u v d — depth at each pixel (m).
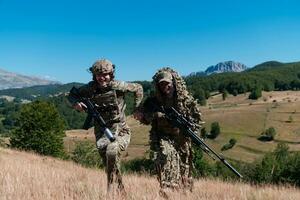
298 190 11.08
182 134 7.72
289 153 73.25
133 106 7.66
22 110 76.50
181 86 7.67
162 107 7.67
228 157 143.12
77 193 7.68
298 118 175.50
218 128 159.25
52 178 9.52
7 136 90.19
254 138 158.50
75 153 45.34
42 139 75.12
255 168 47.41
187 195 7.50
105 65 7.37
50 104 77.69
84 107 7.46
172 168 7.54
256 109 187.88
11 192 7.36
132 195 7.23
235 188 9.96
